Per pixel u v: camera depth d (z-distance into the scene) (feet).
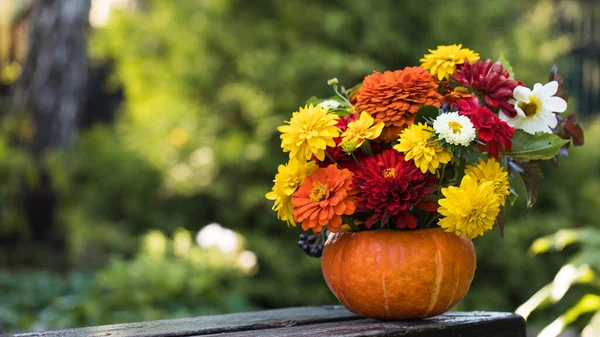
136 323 4.82
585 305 8.03
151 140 18.79
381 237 4.46
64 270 17.24
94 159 19.10
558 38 20.16
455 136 4.08
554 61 18.89
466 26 17.46
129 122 20.49
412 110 4.33
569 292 16.42
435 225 4.77
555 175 18.06
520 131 4.54
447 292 4.48
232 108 18.04
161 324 4.76
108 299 12.10
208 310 12.33
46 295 13.23
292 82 16.58
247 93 17.12
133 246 18.10
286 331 4.42
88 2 18.49
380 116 4.35
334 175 4.31
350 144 4.28
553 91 4.52
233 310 12.72
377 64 17.37
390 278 4.39
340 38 17.20
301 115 4.35
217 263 14.32
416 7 17.34
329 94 16.72
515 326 4.90
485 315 4.92
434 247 4.43
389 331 4.31
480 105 4.63
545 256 17.47
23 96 18.10
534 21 18.72
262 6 18.04
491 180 4.30
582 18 23.35
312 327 4.58
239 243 15.44
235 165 17.95
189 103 18.66
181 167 18.30
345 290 4.59
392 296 4.43
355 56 16.96
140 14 19.15
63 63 18.07
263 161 17.49
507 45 17.81
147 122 18.90
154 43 18.81
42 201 17.65
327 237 5.32
